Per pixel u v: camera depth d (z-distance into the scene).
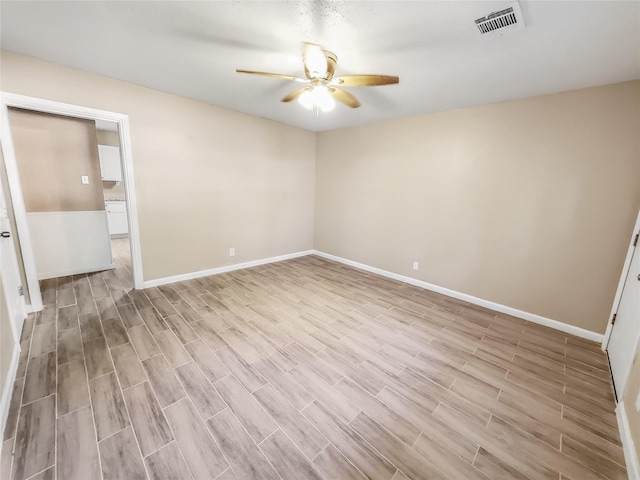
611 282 2.30
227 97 3.05
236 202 3.83
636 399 1.40
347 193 4.33
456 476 1.23
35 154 3.18
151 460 1.25
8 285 1.99
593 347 2.30
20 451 1.26
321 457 1.29
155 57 2.12
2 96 2.13
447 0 1.35
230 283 3.46
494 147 2.81
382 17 1.51
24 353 1.96
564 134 2.41
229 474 1.20
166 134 3.04
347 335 2.36
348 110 3.27
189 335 2.27
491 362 2.05
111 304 2.76
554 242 2.55
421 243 3.52
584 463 1.31
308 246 5.02
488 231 2.94
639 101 2.08
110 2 1.48
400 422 1.50
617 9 1.35
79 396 1.59
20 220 2.36
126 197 2.92
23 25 1.72
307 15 1.52
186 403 1.58
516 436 1.44
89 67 2.36
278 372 1.87
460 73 2.17
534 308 2.72
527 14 1.44
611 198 2.25
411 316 2.75
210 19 1.61
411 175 3.51
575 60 1.87
